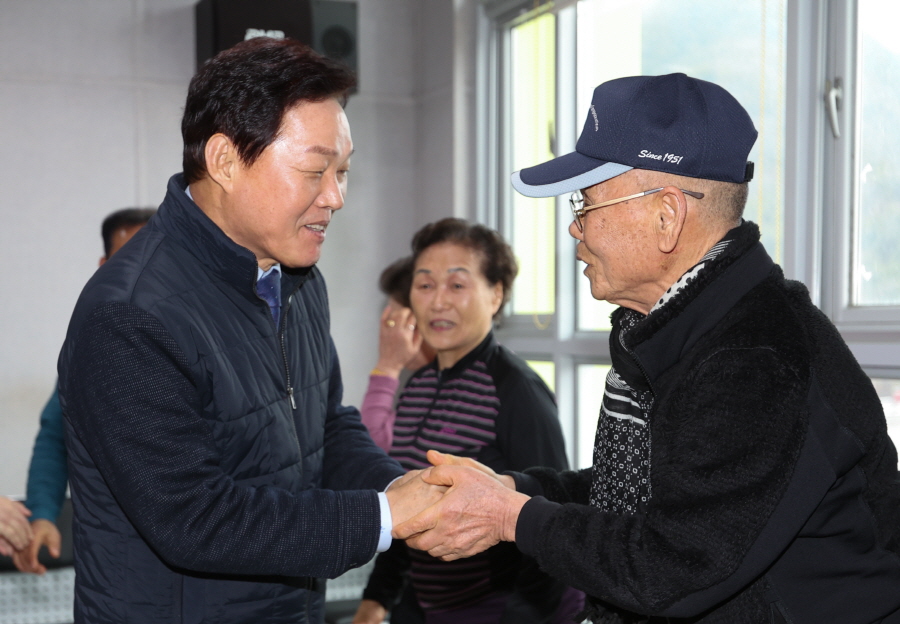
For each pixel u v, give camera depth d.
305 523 1.18
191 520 1.12
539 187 1.18
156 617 1.21
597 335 3.18
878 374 2.07
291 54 1.20
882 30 2.12
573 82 3.33
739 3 2.48
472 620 1.96
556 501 1.41
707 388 1.05
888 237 2.11
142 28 3.70
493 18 3.70
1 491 3.48
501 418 1.96
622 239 1.16
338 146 1.22
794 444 1.00
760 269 1.12
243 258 1.23
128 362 1.12
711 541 1.00
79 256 3.61
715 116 1.12
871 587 1.10
